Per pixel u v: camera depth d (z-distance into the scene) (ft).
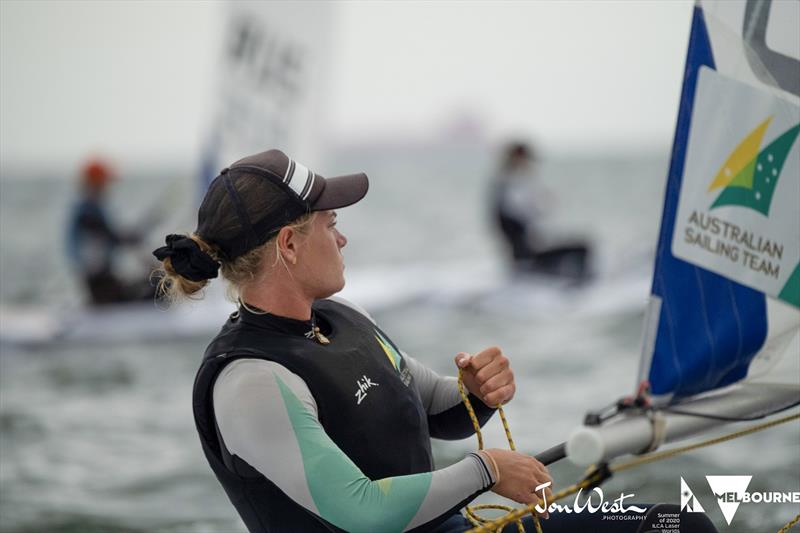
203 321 90.33
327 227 20.71
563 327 88.84
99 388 72.49
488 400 21.93
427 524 19.02
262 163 20.17
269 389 19.16
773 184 18.97
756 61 18.58
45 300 126.31
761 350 19.01
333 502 18.45
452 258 181.68
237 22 90.12
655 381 18.08
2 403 68.49
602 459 16.46
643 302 96.63
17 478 50.90
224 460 20.04
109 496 47.80
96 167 92.12
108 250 92.22
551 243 107.65
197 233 20.38
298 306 20.47
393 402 20.83
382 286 108.27
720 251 18.65
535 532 21.01
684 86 18.26
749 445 46.55
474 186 354.33
